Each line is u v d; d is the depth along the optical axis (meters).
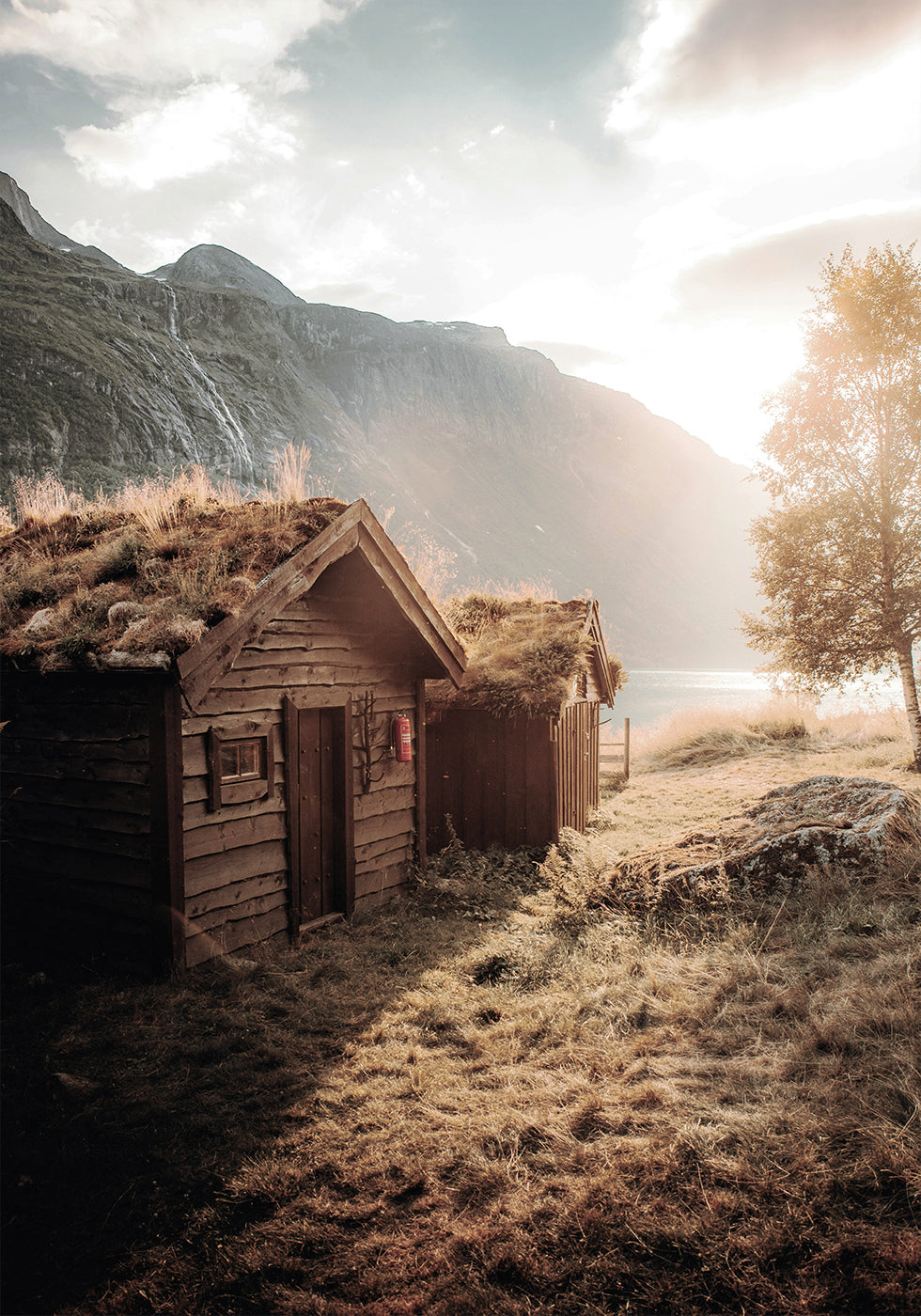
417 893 7.61
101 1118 3.44
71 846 5.36
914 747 12.34
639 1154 2.90
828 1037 3.52
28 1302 2.40
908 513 12.55
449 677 7.93
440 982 5.05
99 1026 4.35
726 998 4.15
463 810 10.13
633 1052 3.76
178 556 5.91
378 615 7.11
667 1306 2.24
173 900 4.85
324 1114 3.45
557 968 5.02
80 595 5.52
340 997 4.84
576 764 11.04
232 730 5.41
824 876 5.35
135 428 189.25
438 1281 2.42
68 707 5.38
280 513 6.21
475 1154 3.02
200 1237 2.70
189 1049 4.06
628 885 6.12
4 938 5.69
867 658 12.84
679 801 12.80
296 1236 2.66
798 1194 2.59
